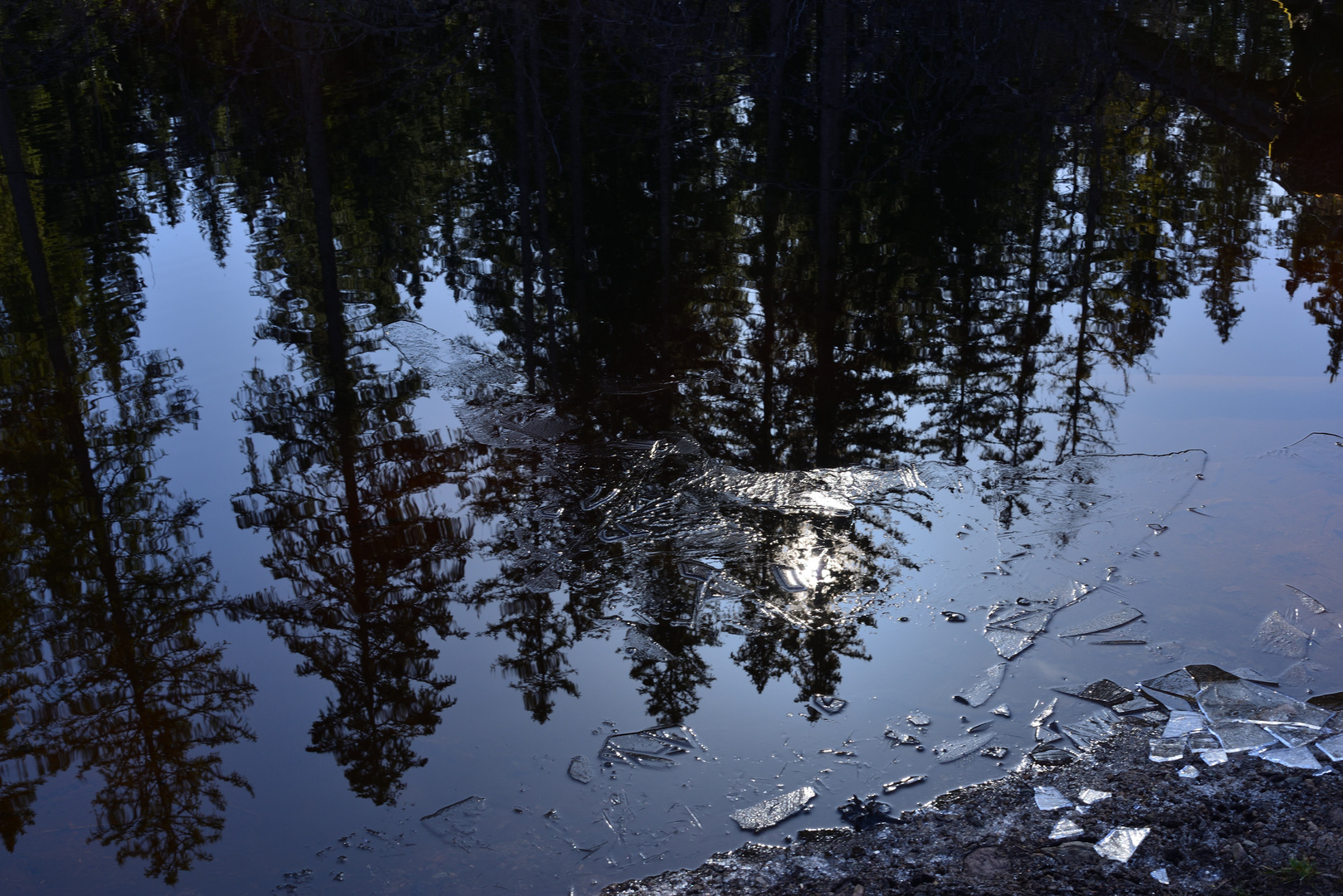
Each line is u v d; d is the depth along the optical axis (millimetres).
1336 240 11977
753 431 8023
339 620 5738
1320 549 5992
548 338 10094
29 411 8680
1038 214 13750
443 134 19500
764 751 4621
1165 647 5215
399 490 7223
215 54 18734
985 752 4547
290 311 11070
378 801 4348
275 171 17812
